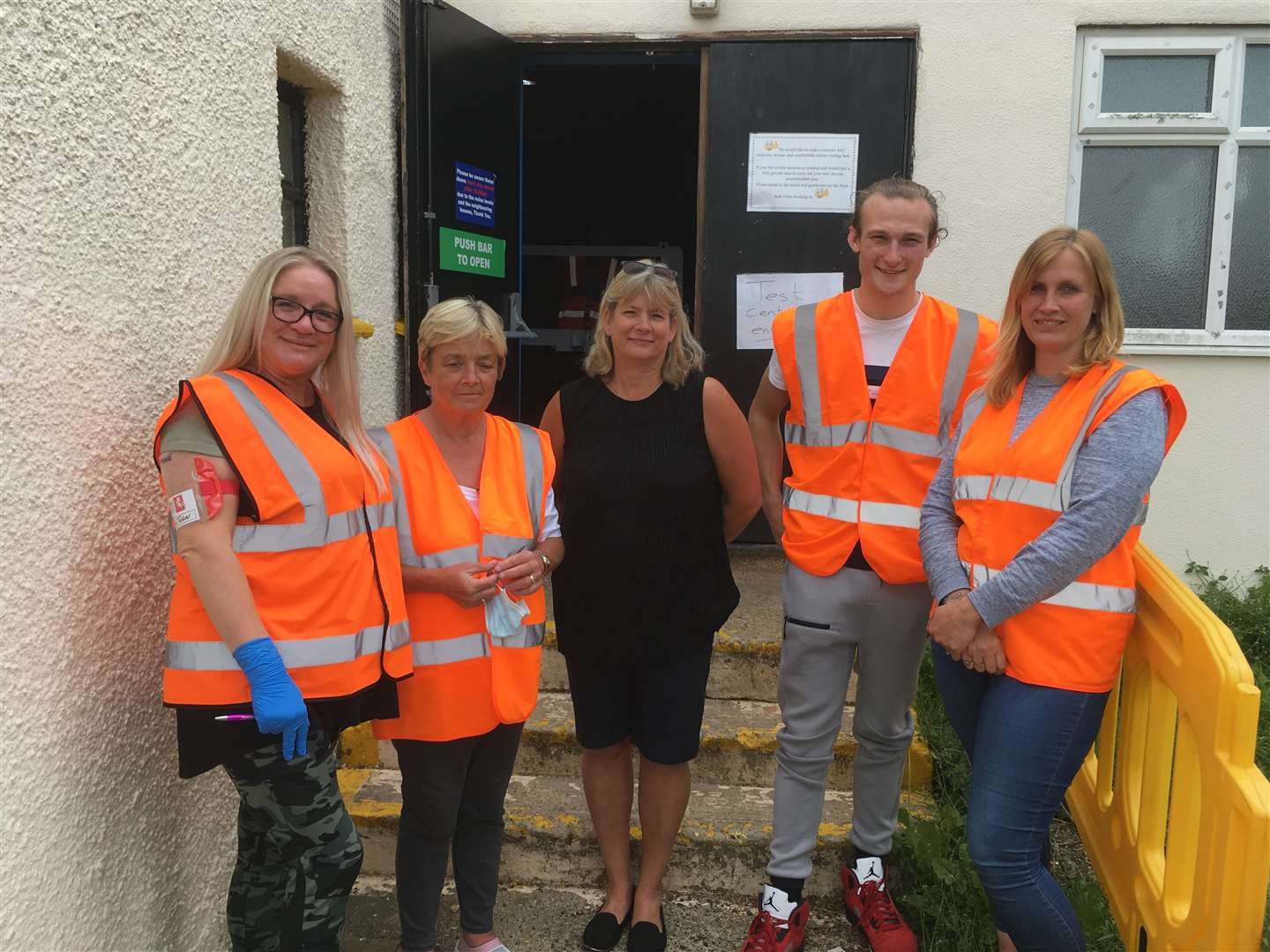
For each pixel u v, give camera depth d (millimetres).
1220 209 4039
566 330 6656
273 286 1853
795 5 4035
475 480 2252
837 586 2357
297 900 1910
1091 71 4000
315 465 1856
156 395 2064
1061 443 1894
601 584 2334
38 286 1667
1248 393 4070
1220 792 1681
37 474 1681
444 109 3734
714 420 2318
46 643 1713
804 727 2430
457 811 2260
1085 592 1913
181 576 1793
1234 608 3930
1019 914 1986
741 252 4168
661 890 2711
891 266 2209
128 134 1924
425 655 2152
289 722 1720
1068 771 1950
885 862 2752
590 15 4121
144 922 2062
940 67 4008
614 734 2516
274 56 2629
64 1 1707
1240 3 3869
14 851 1628
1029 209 4043
